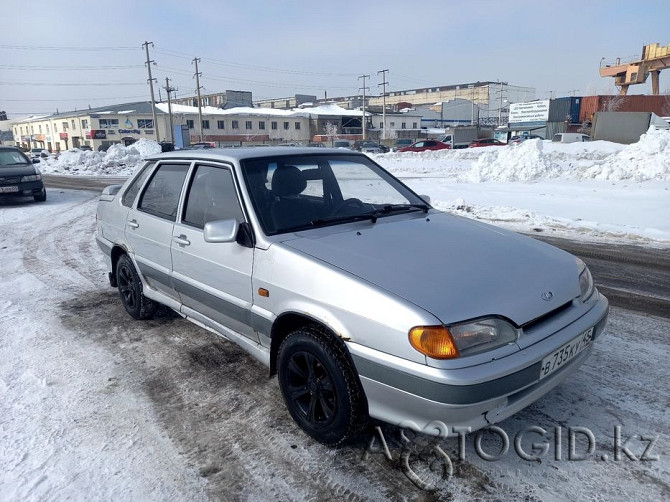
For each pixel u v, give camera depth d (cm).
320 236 298
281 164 348
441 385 212
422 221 339
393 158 3125
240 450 271
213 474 253
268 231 297
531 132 5269
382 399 234
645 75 5631
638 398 307
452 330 218
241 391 333
